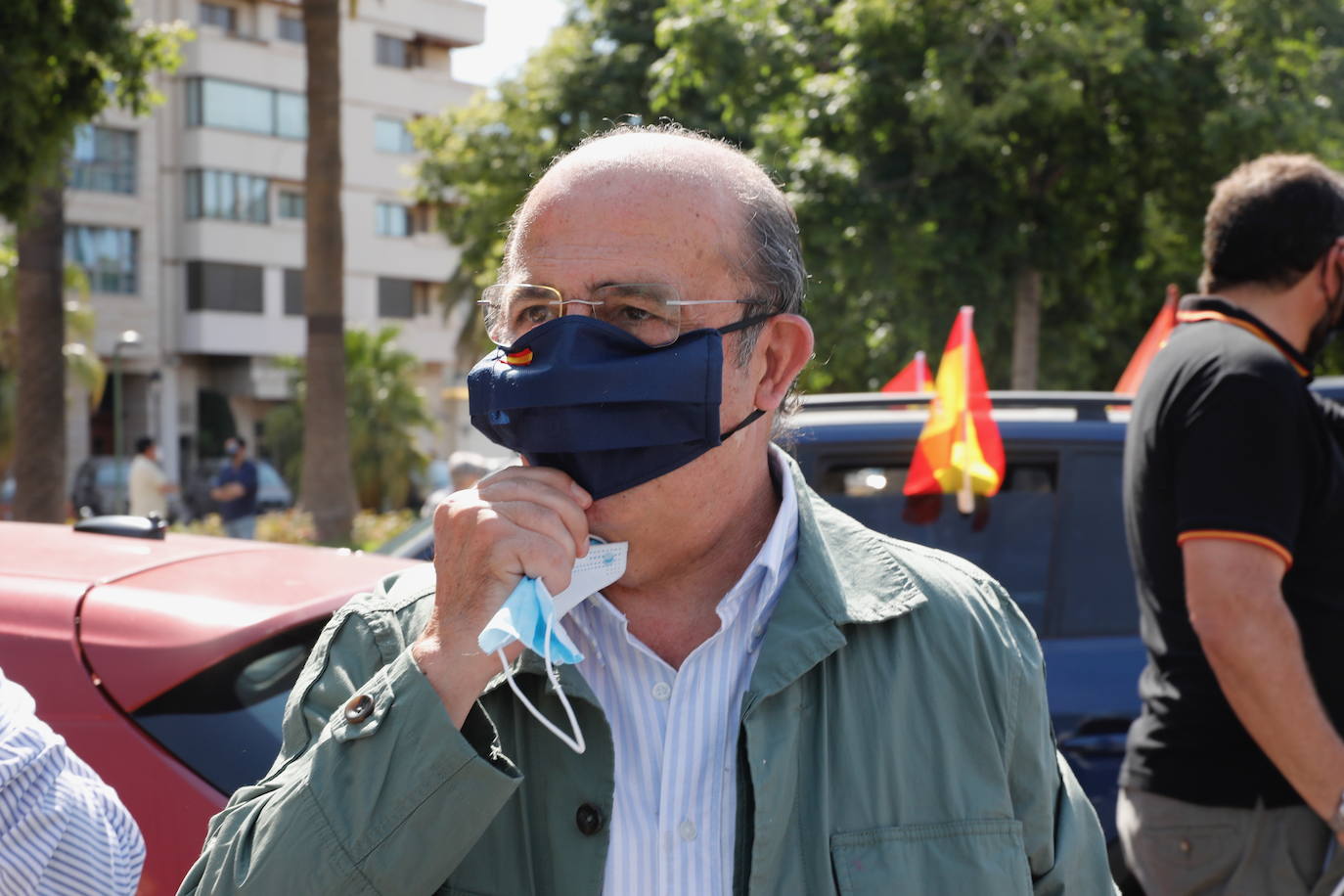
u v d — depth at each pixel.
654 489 1.45
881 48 11.79
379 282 38.06
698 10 12.30
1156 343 4.40
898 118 11.86
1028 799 1.55
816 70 12.82
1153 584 2.36
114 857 1.61
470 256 20.19
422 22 38.28
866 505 3.64
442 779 1.31
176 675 2.07
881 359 12.53
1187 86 11.59
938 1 11.41
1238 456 2.13
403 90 38.06
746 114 12.88
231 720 2.09
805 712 1.48
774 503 1.64
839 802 1.44
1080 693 3.35
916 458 3.49
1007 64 11.25
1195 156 11.88
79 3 8.81
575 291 1.45
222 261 35.00
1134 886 3.24
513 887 1.42
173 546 2.71
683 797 1.45
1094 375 14.70
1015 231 11.78
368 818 1.31
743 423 1.50
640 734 1.48
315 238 11.87
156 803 1.98
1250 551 2.09
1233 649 2.08
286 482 30.84
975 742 1.50
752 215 1.51
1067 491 3.58
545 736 1.45
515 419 1.41
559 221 1.47
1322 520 2.20
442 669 1.34
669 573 1.55
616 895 1.42
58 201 11.80
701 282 1.46
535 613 1.30
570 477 1.42
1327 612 2.21
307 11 11.61
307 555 2.84
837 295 12.22
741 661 1.52
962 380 3.35
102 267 33.19
